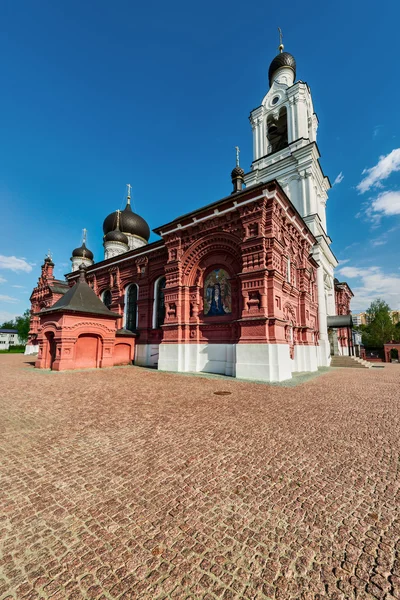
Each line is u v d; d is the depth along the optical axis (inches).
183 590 95.7
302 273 865.5
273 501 147.0
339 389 484.4
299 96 1198.3
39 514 135.9
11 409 327.9
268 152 1321.4
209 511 138.5
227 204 686.5
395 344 1893.5
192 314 752.3
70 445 220.1
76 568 104.8
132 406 342.0
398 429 263.1
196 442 225.9
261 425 269.1
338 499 149.7
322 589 96.8
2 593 94.0
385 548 115.5
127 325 1047.0
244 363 594.2
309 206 1088.8
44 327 831.1
